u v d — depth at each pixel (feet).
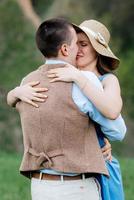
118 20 122.11
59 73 16.26
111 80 16.65
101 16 117.39
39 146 16.20
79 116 15.98
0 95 64.90
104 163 16.10
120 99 16.22
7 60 71.41
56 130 16.01
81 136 16.02
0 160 39.27
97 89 15.96
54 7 100.07
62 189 15.99
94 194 16.15
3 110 62.13
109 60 17.26
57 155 15.99
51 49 16.38
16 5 75.87
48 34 16.33
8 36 73.15
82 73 16.30
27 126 16.38
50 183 16.08
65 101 16.02
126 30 122.21
